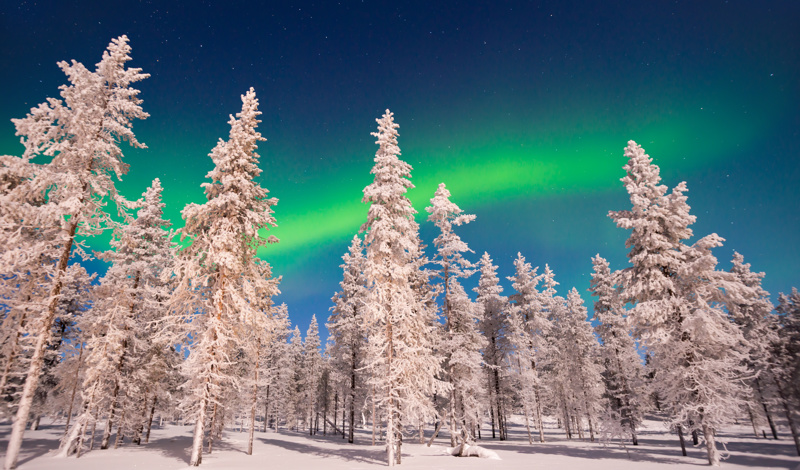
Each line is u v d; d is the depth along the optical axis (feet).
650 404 98.58
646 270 70.28
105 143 57.16
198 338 64.08
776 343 85.66
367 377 110.52
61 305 86.33
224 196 66.03
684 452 74.18
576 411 130.93
